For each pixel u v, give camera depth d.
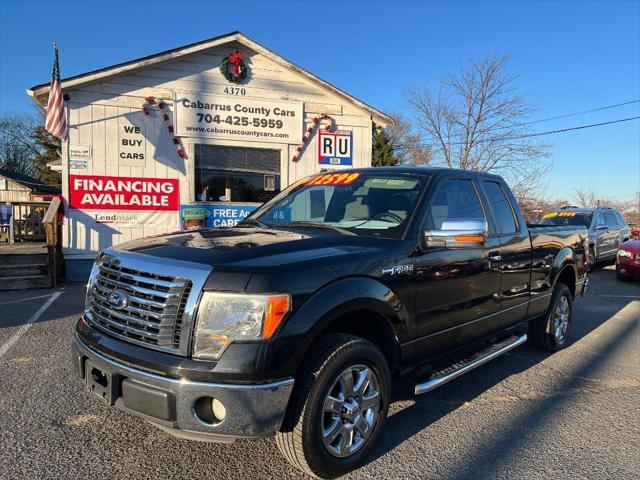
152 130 10.19
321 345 2.79
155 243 3.15
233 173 10.91
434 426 3.72
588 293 10.06
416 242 3.45
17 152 57.41
